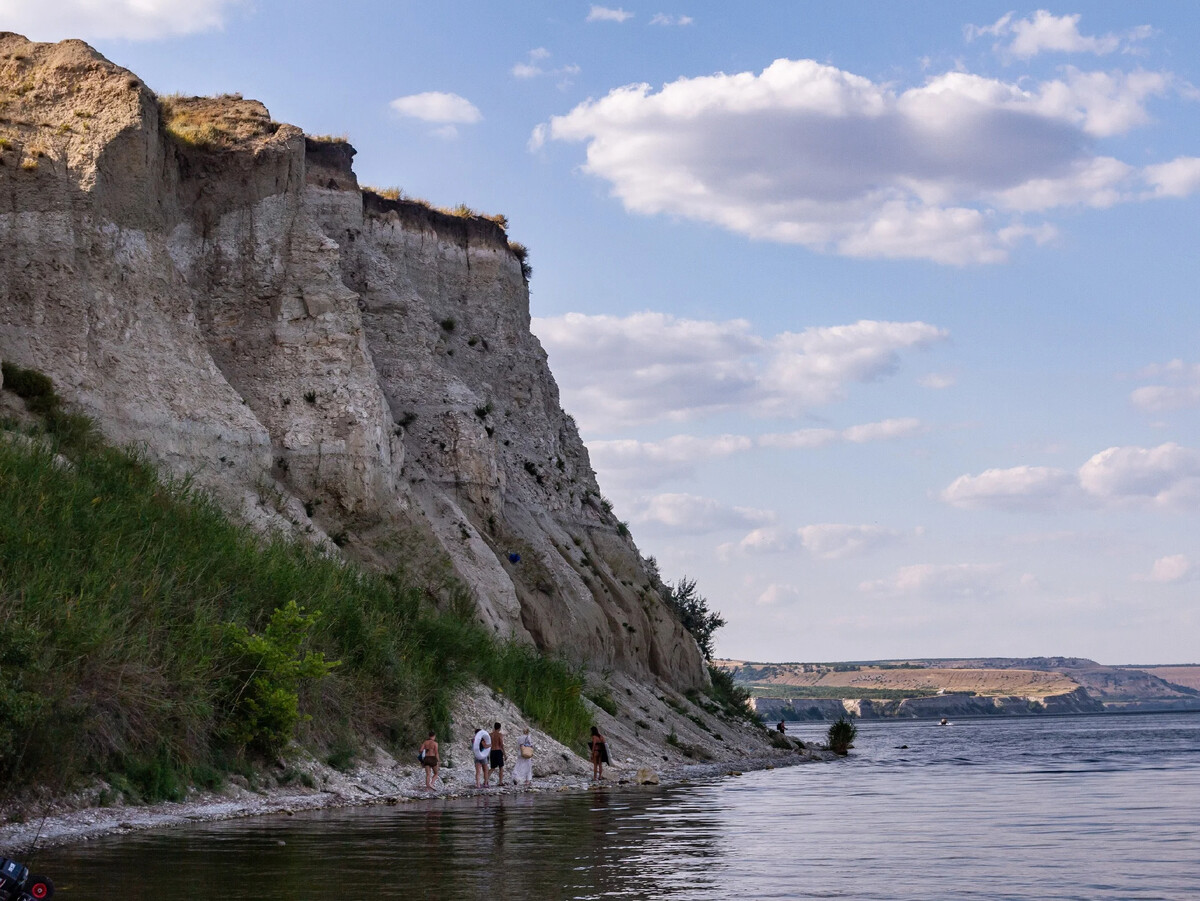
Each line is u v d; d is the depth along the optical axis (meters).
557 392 62.97
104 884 12.32
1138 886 13.17
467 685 33.41
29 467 24.73
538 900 11.72
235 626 23.64
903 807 25.09
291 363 39.59
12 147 34.97
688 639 62.34
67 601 20.45
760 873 14.03
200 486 33.88
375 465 39.53
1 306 32.97
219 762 22.05
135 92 37.03
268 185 41.06
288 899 11.48
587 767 34.72
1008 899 12.22
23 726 17.42
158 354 35.53
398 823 19.14
